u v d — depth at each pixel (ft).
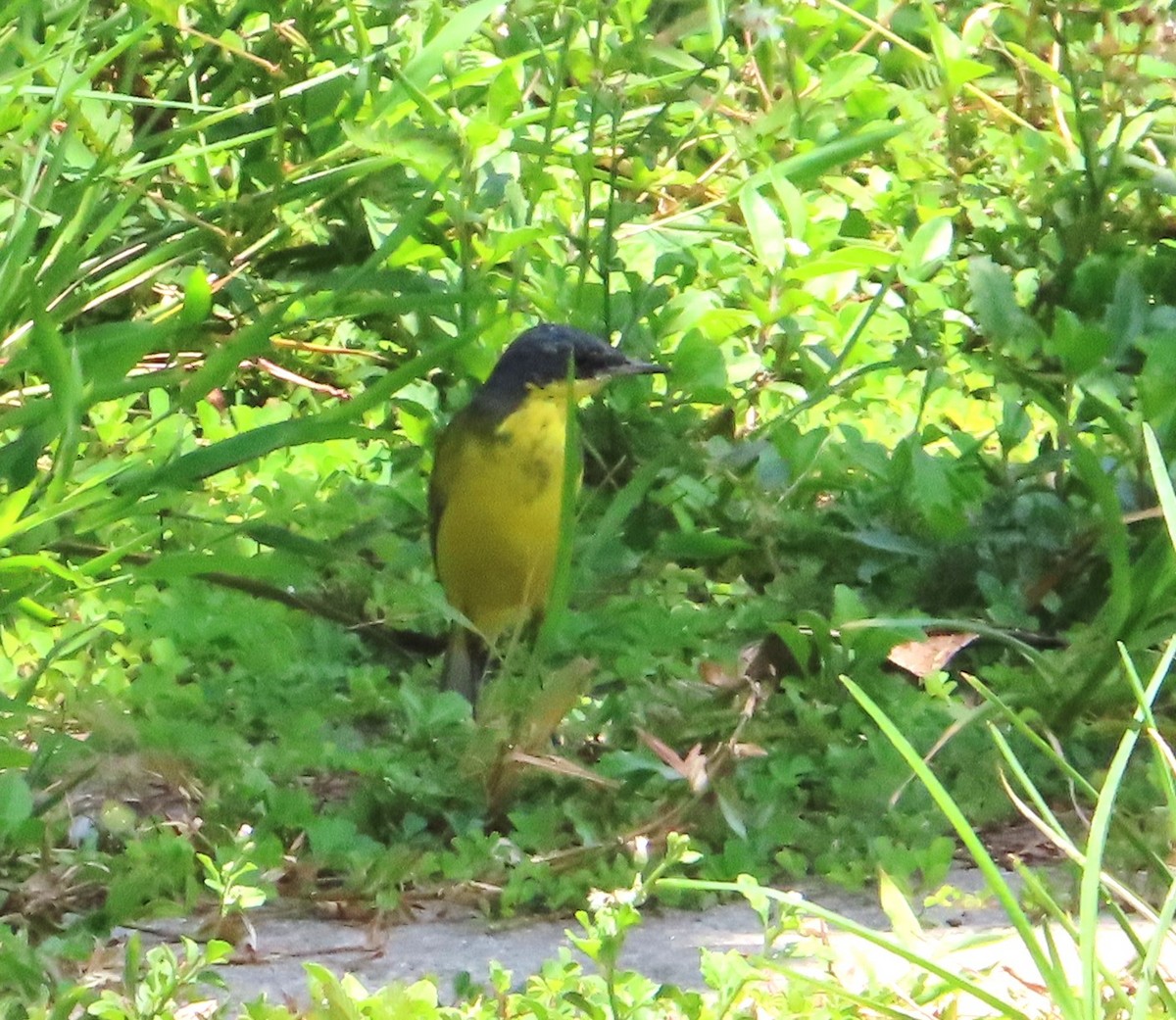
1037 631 33.99
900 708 29.89
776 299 41.01
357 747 29.68
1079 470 33.01
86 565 29.58
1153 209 41.24
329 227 44.96
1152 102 41.42
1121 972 21.74
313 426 29.60
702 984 22.06
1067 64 40.01
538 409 34.96
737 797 27.14
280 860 25.30
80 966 22.21
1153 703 30.45
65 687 30.60
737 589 36.37
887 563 36.24
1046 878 25.11
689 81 43.47
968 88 46.80
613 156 40.88
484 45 48.01
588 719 29.81
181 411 38.42
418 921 24.40
